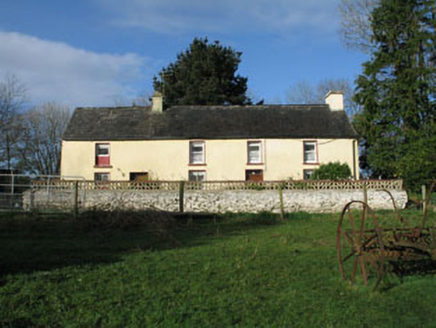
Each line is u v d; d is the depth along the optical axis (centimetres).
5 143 4097
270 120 3045
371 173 3700
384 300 660
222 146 2905
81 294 662
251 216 1898
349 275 810
